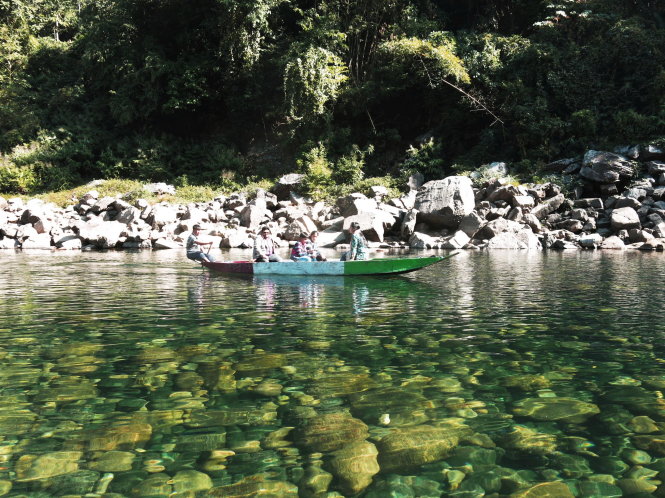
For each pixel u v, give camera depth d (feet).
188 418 10.21
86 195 76.79
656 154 63.67
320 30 86.43
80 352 15.19
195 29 97.35
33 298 25.50
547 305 22.68
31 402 11.14
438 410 10.57
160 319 20.12
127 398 11.35
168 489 7.61
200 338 16.90
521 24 92.12
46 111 99.14
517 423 9.93
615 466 8.27
